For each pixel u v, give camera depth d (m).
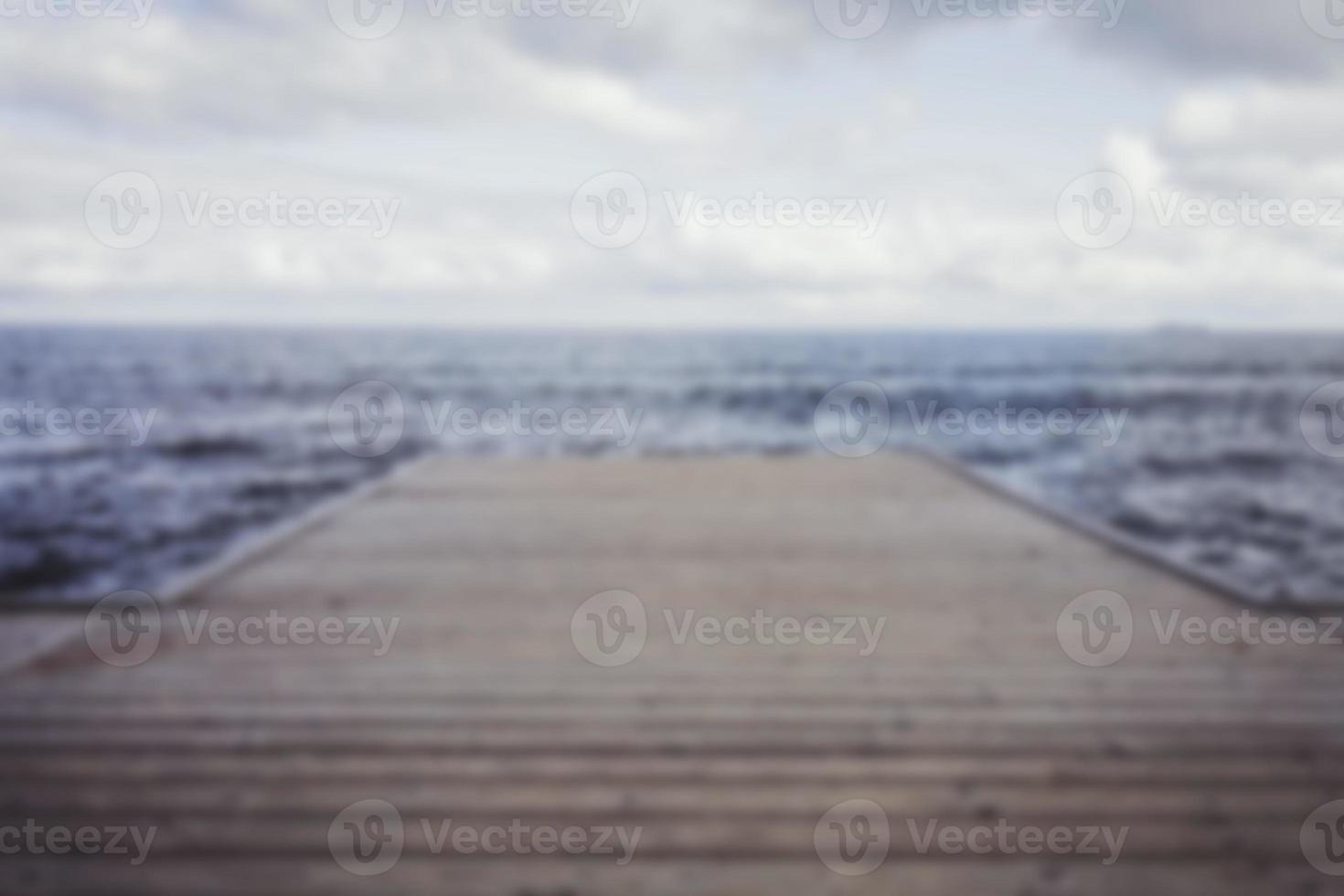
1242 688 1.89
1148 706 1.80
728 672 1.99
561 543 3.24
